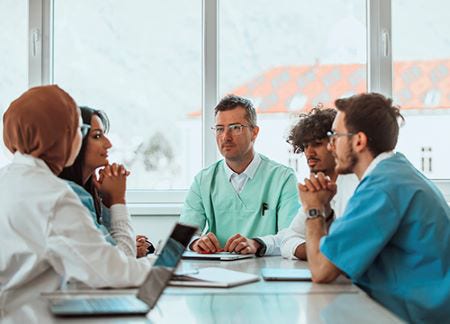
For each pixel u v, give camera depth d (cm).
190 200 286
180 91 351
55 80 349
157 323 120
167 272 131
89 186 212
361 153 185
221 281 164
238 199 278
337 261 166
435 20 347
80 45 349
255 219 275
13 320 122
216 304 139
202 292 153
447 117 346
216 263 214
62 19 348
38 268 156
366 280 177
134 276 154
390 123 183
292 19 348
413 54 347
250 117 277
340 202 223
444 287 172
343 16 348
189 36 350
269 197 276
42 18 344
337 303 140
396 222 170
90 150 205
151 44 350
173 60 351
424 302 172
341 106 187
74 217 154
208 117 346
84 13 349
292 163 344
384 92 343
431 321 174
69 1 349
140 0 350
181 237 132
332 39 348
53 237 152
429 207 174
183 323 120
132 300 137
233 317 125
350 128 184
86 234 153
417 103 347
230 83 348
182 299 144
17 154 166
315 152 226
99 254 152
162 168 350
